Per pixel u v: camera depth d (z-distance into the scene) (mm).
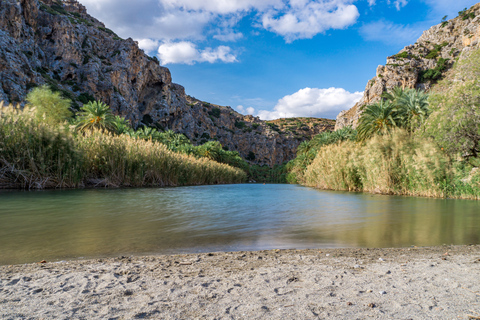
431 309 2266
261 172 118438
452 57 88812
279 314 2146
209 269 3412
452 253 4422
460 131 17672
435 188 17750
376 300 2465
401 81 90312
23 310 2162
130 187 20938
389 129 28859
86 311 2164
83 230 5750
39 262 3668
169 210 8984
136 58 119188
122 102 103250
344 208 10625
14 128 15930
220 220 7316
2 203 9766
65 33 95500
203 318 2061
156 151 26016
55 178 16906
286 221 7379
